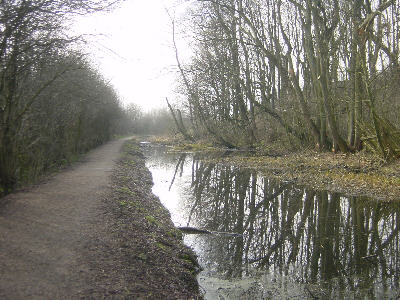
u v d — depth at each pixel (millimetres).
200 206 11688
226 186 15305
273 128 26969
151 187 14625
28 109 9250
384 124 15258
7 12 7215
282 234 8773
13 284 4188
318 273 6555
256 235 8719
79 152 19469
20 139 9258
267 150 25047
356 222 9688
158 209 10203
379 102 16984
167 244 6988
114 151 24109
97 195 9023
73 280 4477
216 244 8062
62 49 8984
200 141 38656
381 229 9055
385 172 14320
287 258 7250
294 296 5660
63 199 8406
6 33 7508
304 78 24406
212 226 9469
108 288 4430
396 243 8062
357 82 16672
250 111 30281
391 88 16812
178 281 5469
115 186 10562
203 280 6164
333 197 12492
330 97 19312
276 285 6035
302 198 12539
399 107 17078
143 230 7066
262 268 6758
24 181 9898
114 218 7188
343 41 18922
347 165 16094
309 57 19703
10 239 5543
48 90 10648
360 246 7902
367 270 6668
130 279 4828
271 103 27594
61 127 14492
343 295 5707
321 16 18719
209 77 27438
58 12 7969
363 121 16688
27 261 4832
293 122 23219
